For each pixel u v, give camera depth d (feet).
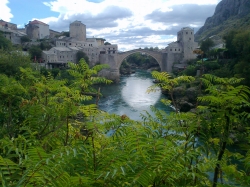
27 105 28.91
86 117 20.84
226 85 18.48
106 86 263.29
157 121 23.81
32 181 11.52
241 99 15.26
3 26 403.75
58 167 11.76
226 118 16.42
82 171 14.02
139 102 180.65
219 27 581.12
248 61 133.39
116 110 155.53
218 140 18.54
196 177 16.85
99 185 12.68
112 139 18.89
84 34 442.91
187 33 344.90
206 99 17.69
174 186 14.49
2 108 33.12
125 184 12.72
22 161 12.30
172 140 20.29
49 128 27.04
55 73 184.85
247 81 110.01
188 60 318.86
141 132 15.11
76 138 20.97
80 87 25.39
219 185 15.20
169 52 345.92
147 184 12.51
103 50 388.16
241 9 573.33
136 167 12.73
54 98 25.80
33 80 38.19
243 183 16.33
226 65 184.75
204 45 259.19
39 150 12.46
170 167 13.71
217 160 16.61
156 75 24.97
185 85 146.82
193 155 15.96
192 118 20.10
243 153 55.16
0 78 34.71
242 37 170.60
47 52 295.07
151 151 14.11
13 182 11.66
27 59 110.73
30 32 449.06
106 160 13.84
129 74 400.88
